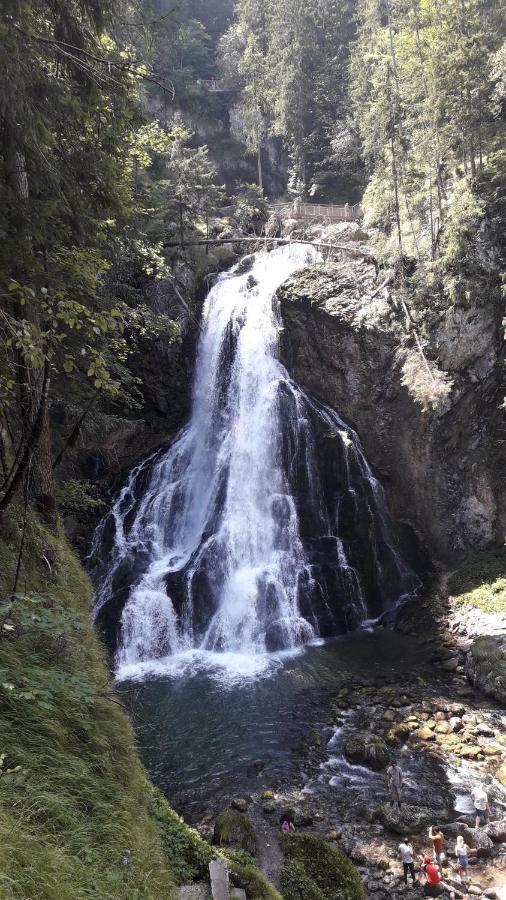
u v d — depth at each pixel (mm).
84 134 9703
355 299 27625
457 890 10500
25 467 9414
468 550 25078
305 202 50562
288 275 31000
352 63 44750
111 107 9445
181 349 31031
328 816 12266
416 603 23344
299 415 26656
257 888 7992
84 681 7387
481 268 25047
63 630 8047
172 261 32594
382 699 16703
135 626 20703
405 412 26078
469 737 14688
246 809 12328
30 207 8148
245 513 25578
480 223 25484
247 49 52469
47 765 5812
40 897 4066
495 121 28234
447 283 25453
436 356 25484
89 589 13586
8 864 4105
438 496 25609
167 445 29375
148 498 26906
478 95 26828
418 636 21094
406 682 17766
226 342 30047
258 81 52250
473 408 25422
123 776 7090
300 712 16266
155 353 29984
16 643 7129
